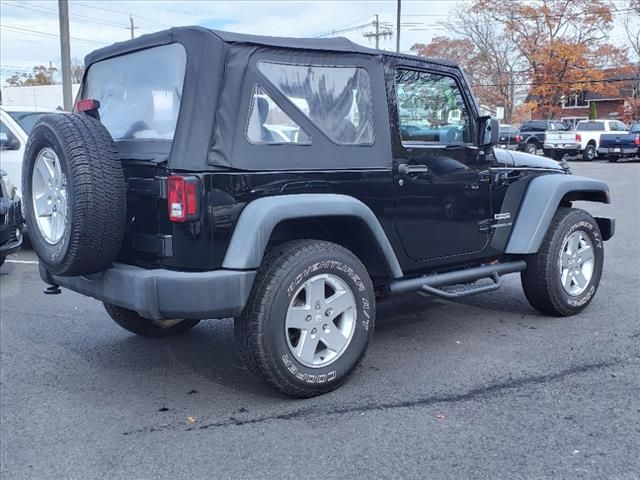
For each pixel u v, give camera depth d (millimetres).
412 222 4594
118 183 3699
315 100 4117
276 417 3818
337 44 4242
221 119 3721
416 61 4633
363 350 4199
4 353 5051
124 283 3725
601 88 44125
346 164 4195
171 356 4945
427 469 3193
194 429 3695
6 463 3359
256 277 3816
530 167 5531
